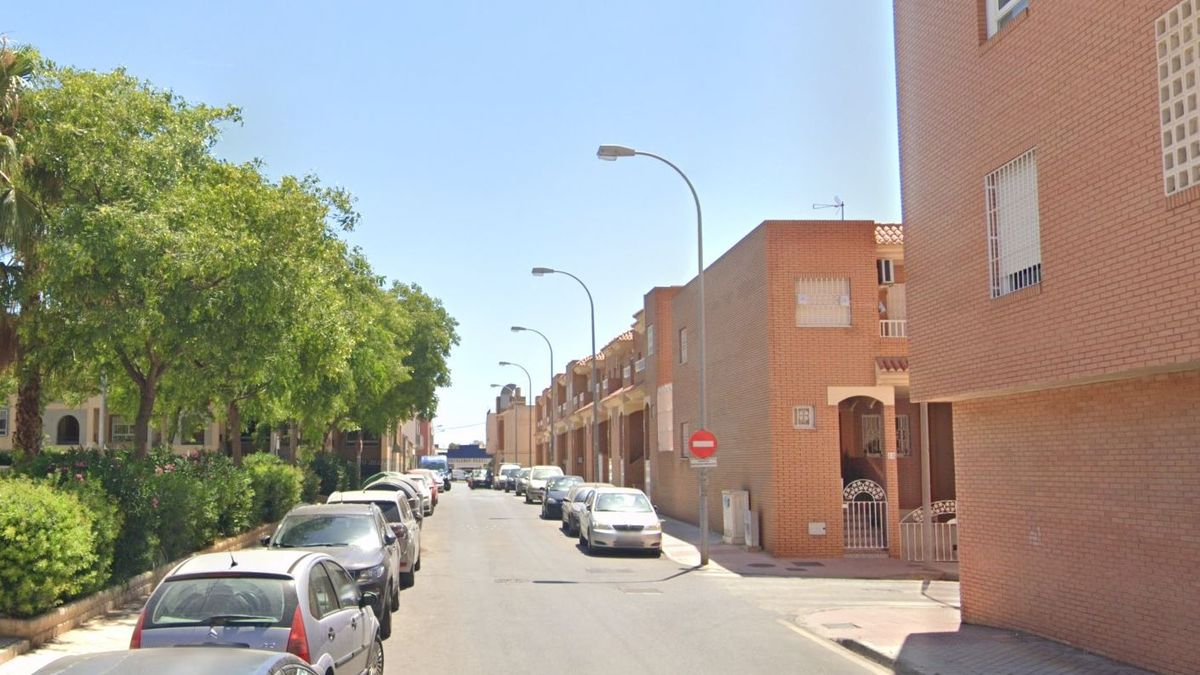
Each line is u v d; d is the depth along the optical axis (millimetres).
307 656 7035
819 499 23703
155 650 5191
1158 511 10062
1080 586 11406
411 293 50469
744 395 26453
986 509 13656
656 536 24078
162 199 16109
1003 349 12211
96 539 12648
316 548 13156
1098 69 10203
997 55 12445
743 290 26594
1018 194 12031
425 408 50469
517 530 33000
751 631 13477
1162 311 9133
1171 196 8984
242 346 17297
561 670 10617
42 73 17016
